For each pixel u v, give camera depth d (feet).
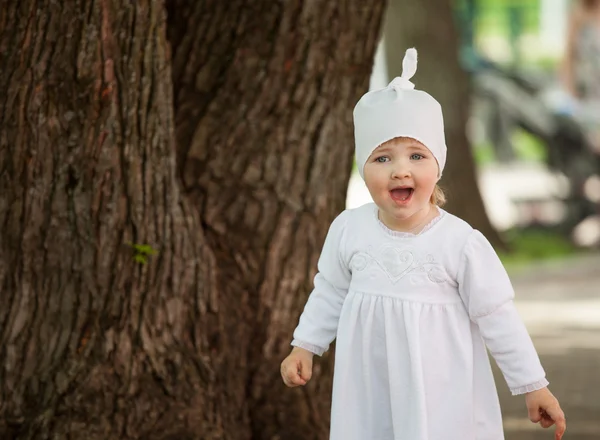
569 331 39.55
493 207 82.99
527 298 48.29
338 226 15.20
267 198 19.34
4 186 17.69
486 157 94.68
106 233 17.53
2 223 17.71
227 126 19.34
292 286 19.40
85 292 17.66
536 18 125.70
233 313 19.04
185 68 19.66
